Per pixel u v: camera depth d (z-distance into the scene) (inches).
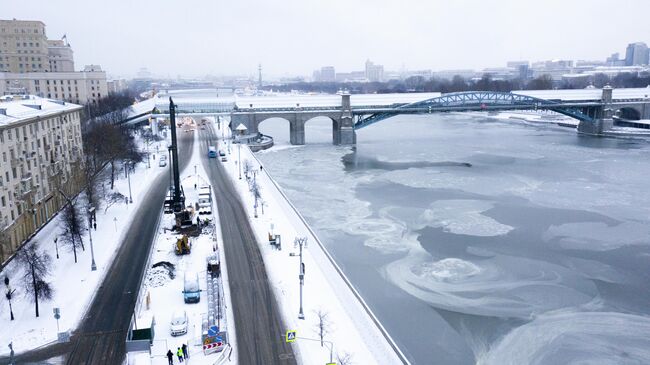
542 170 5246.1
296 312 2032.5
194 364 1670.8
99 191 3809.1
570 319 2207.2
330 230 3309.5
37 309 2027.6
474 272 2664.9
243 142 6732.3
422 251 2947.8
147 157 5457.7
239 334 1876.2
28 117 3053.6
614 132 7844.5
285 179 4830.2
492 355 1943.9
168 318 1993.1
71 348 1806.1
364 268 2706.7
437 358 1920.5
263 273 2416.3
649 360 1914.4
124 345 1820.9
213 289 2183.8
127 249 2783.0
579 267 2748.5
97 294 2229.3
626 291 2474.2
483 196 4192.9
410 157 6067.9
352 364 1658.5
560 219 3572.8
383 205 3912.4
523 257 2869.1
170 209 3417.8
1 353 1771.7
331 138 7815.0
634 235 3240.7
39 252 2701.8
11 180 2778.1
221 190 4121.6
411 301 2351.1
